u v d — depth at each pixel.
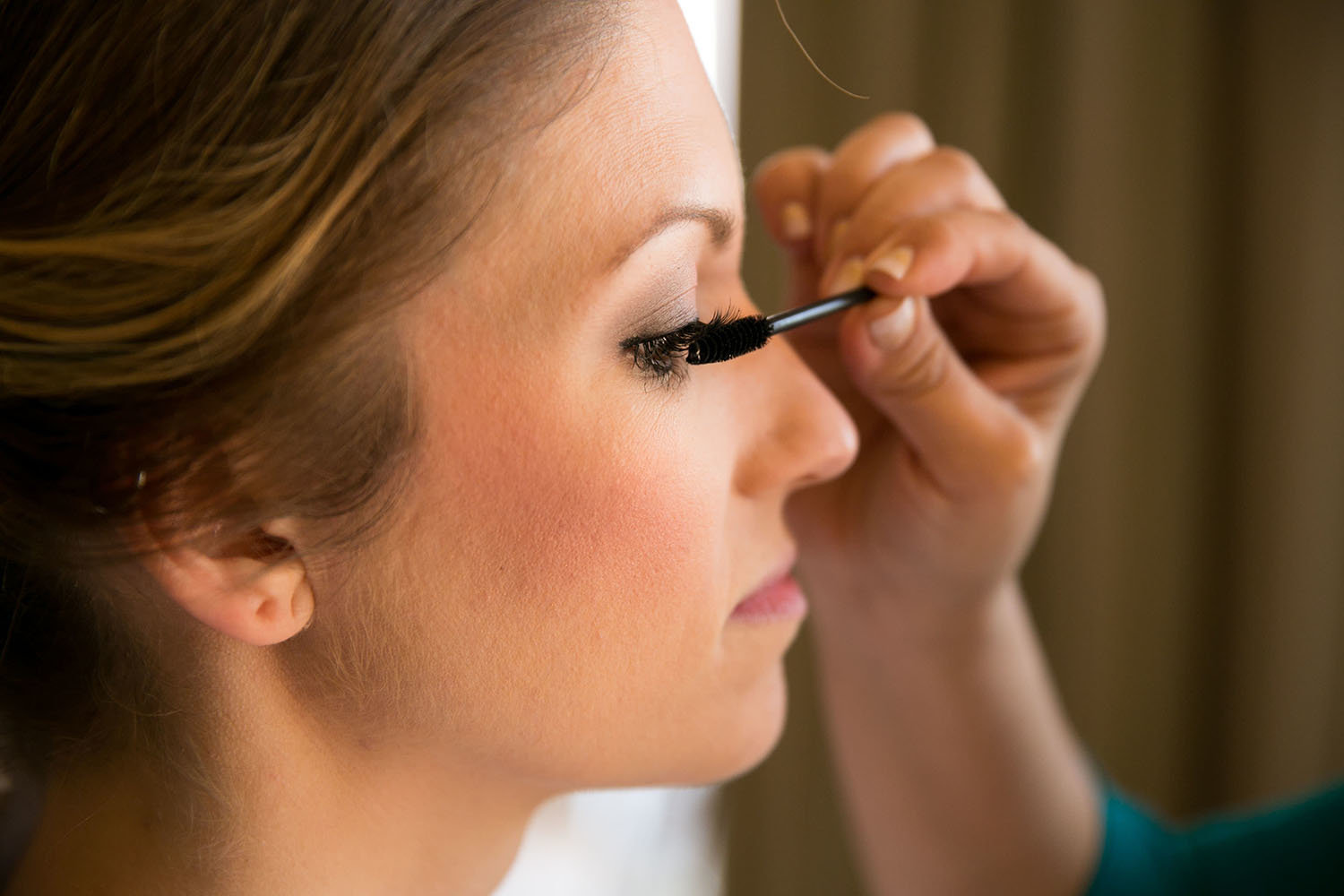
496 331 0.41
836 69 0.80
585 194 0.41
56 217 0.40
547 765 0.44
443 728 0.43
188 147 0.40
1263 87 0.89
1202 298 0.91
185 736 0.43
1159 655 0.92
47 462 0.41
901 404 0.50
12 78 0.40
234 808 0.43
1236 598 0.93
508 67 0.40
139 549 0.41
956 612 0.55
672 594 0.43
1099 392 0.89
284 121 0.40
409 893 0.45
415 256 0.40
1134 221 0.88
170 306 0.40
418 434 0.41
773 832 0.83
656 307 0.42
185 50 0.40
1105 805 0.59
